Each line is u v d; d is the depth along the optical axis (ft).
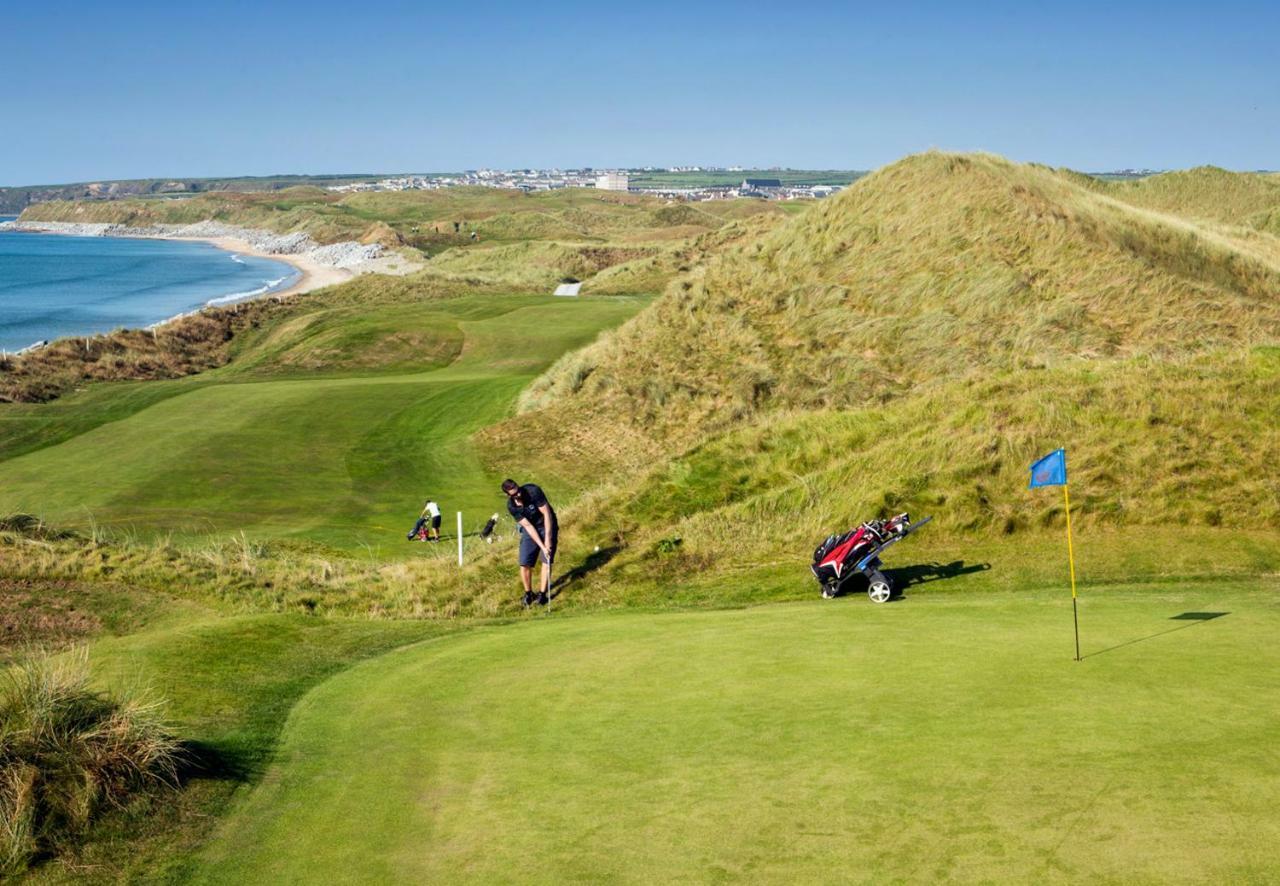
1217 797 15.16
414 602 46.47
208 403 111.55
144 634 34.91
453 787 19.63
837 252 115.55
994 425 59.06
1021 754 17.79
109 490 76.48
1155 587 37.24
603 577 48.52
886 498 52.42
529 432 98.37
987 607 33.09
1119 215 121.29
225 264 570.05
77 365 159.74
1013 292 98.89
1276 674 22.15
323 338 168.25
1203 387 60.23
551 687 26.13
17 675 21.43
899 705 21.57
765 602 41.57
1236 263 118.42
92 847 17.62
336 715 25.16
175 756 20.74
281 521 69.77
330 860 16.94
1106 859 13.61
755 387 95.76
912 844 14.84
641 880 14.93
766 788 17.65
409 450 94.32
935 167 121.70
